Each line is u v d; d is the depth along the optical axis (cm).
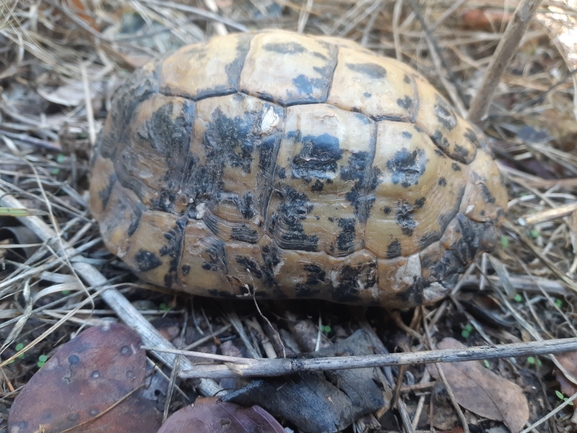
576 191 29
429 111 19
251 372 16
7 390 18
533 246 25
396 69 19
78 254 22
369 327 21
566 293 24
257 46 18
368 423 18
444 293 19
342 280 18
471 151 20
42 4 32
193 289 19
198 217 18
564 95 34
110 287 21
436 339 22
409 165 17
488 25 39
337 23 38
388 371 20
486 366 21
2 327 19
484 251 20
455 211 19
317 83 17
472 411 19
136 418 17
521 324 22
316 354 18
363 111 17
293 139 17
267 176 17
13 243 22
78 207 25
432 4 39
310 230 17
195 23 38
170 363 19
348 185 17
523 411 19
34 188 25
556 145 32
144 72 20
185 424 16
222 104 17
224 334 21
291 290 19
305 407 17
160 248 19
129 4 36
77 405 17
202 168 18
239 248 18
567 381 20
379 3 39
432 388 20
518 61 37
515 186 29
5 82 30
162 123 18
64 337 20
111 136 21
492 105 34
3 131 27
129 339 19
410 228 18
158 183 19
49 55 31
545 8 24
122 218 20
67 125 28
